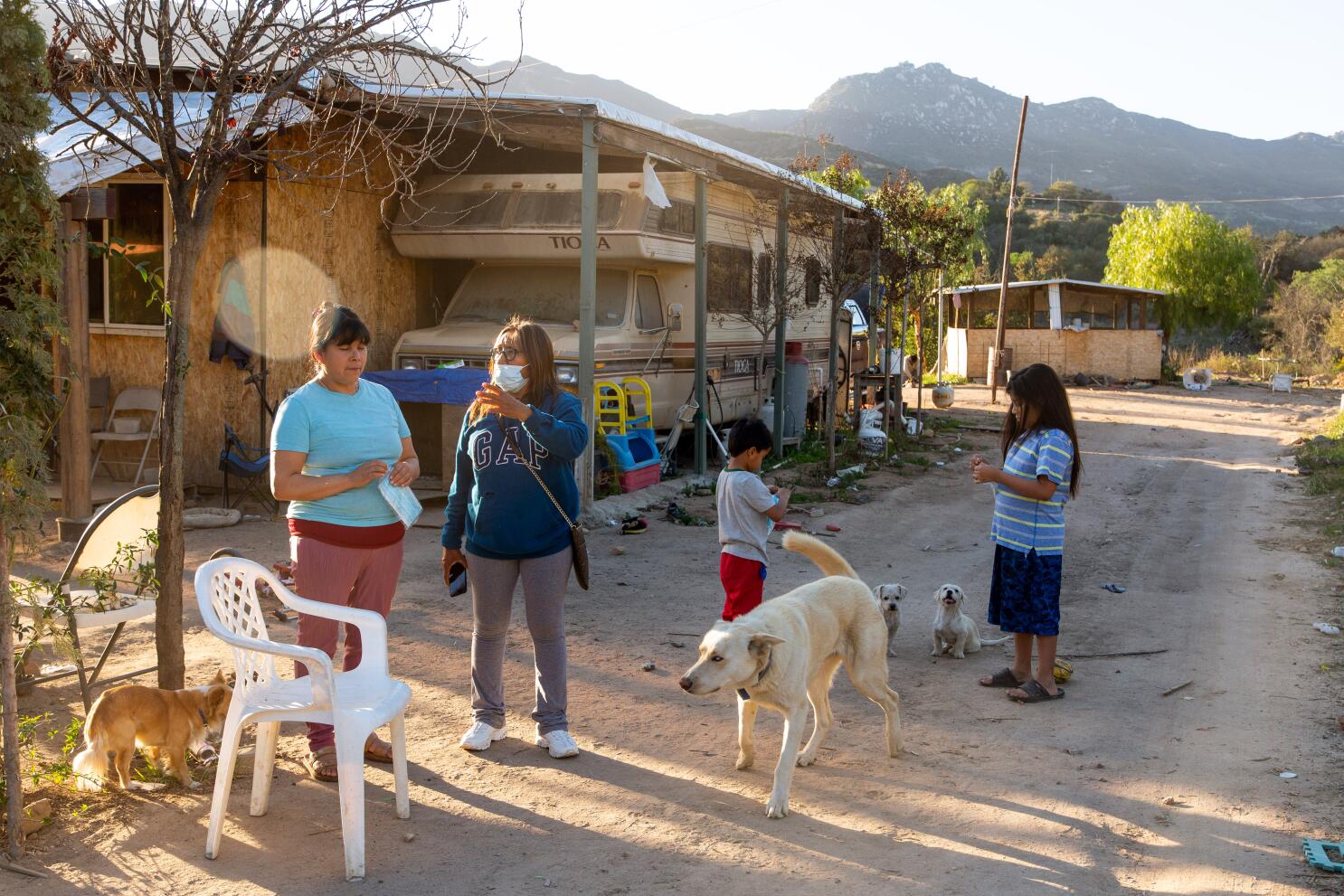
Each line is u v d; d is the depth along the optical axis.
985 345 35.38
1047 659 5.95
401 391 10.76
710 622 7.43
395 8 5.02
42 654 6.09
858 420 18.89
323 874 3.84
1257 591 8.64
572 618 7.44
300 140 10.39
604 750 5.10
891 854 4.07
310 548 4.54
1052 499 5.84
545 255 12.16
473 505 4.95
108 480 11.34
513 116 10.33
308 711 3.94
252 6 4.81
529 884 3.79
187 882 3.76
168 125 4.80
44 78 3.90
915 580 9.08
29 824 4.09
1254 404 28.98
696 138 11.64
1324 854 4.04
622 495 11.77
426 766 4.84
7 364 3.96
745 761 4.89
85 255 8.89
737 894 3.75
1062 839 4.20
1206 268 41.47
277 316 10.91
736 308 15.09
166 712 4.47
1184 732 5.42
